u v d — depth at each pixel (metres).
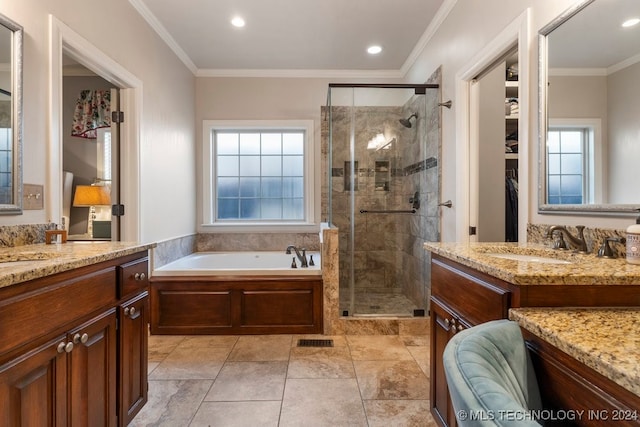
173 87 3.22
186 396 1.82
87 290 1.19
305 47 3.30
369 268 3.64
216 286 2.69
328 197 3.73
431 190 2.93
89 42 1.99
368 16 2.75
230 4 2.57
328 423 1.59
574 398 0.65
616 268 0.97
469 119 2.38
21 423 0.90
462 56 2.36
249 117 3.87
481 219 2.38
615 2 1.24
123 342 1.43
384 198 3.66
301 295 2.71
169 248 3.12
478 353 0.63
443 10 2.63
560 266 1.01
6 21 1.45
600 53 1.28
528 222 1.66
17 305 0.89
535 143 1.61
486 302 1.05
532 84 1.62
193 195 3.76
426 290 2.96
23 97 1.53
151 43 2.77
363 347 2.45
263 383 1.95
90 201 3.15
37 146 1.62
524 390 0.70
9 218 1.47
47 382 1.00
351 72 3.87
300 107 3.90
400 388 1.90
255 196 4.06
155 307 2.68
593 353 0.58
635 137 1.16
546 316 0.80
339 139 3.62
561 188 1.46
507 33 1.80
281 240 3.88
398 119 3.65
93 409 1.22
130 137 2.53
